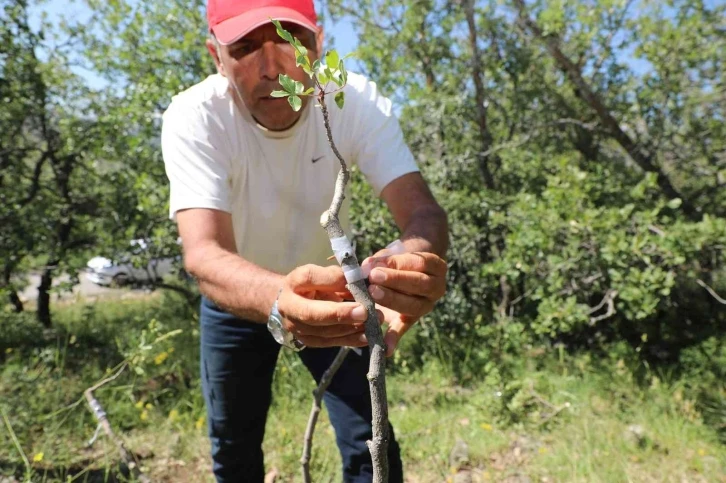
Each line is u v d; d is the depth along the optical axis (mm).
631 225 3893
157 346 4270
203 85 1550
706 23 4480
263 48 1354
